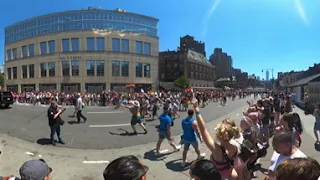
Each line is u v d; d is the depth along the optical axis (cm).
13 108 2302
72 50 5066
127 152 783
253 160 377
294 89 3272
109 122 1421
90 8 5459
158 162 680
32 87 5491
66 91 5088
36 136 986
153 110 1642
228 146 309
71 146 845
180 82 6431
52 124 858
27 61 5572
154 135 1053
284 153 292
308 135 967
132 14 5416
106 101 2948
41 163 219
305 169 159
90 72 5047
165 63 7738
